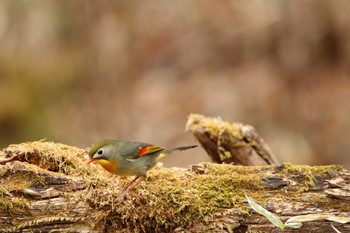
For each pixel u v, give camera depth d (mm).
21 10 18641
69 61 18438
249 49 17922
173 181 6320
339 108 15930
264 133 15781
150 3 19469
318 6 17297
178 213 6016
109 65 18297
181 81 17672
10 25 18703
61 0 18734
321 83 16719
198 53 18297
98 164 6520
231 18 18672
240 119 16156
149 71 18203
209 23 18828
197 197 6051
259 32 17984
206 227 5957
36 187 5930
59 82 17969
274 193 6129
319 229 5891
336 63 17062
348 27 17125
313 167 6262
